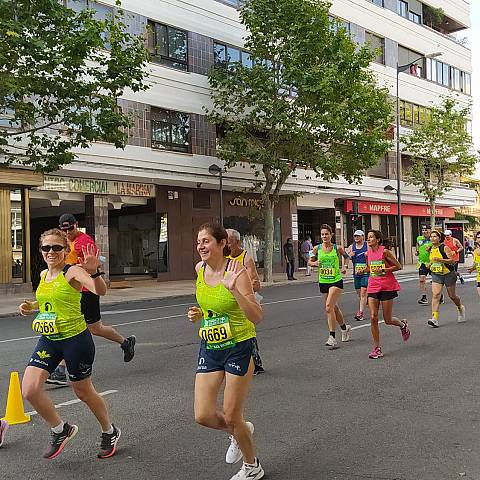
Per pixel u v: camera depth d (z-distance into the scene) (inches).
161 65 940.0
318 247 383.2
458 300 466.9
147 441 204.7
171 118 960.3
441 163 1441.9
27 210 829.2
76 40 553.3
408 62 1536.7
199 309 174.9
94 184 909.2
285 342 394.6
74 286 183.5
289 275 1043.3
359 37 1365.7
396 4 1503.4
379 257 338.3
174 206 1039.0
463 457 182.4
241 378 160.4
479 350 356.2
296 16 884.0
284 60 892.6
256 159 937.5
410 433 206.5
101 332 304.5
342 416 228.2
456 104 1647.4
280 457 187.2
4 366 339.6
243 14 926.4
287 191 1184.8
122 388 278.8
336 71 852.6
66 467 182.7
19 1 544.7
